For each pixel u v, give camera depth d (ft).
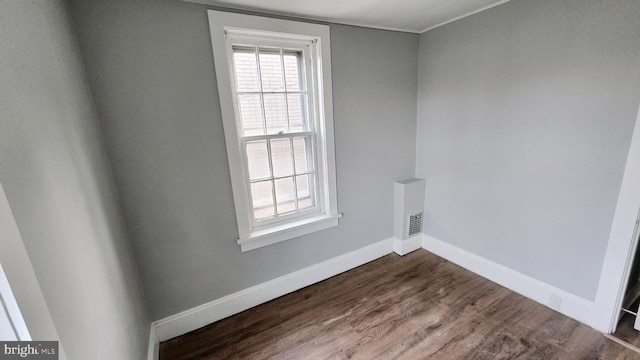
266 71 6.66
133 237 5.51
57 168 2.90
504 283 7.48
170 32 5.25
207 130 5.91
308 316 6.75
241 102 6.45
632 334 5.64
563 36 5.56
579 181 5.73
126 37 4.91
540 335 5.81
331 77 7.22
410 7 6.40
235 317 6.82
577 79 5.48
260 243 6.97
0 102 2.07
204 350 5.86
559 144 5.92
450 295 7.26
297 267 7.74
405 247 9.47
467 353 5.49
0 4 2.29
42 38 3.13
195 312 6.41
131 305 4.80
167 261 5.94
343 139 7.81
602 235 5.55
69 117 3.58
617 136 5.11
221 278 6.64
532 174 6.48
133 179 5.34
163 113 5.43
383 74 8.11
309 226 7.65
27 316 2.10
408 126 9.01
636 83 4.79
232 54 6.19
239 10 5.82
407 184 8.89
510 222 7.11
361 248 8.91
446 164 8.48
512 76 6.50
